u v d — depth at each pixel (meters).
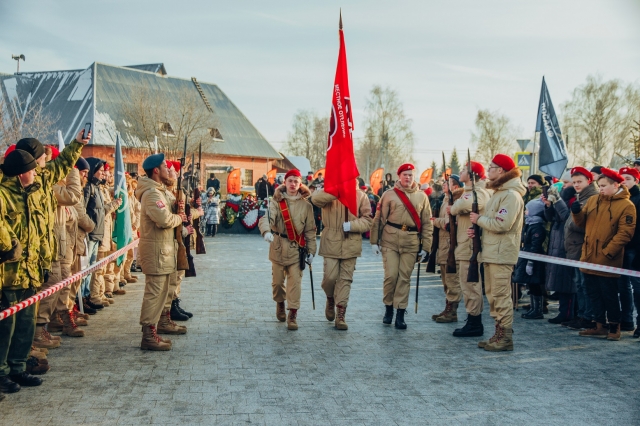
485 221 6.36
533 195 9.29
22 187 4.89
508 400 4.82
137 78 43.81
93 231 7.72
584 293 7.56
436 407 4.64
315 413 4.46
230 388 4.98
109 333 6.82
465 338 6.94
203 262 13.56
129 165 37.94
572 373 5.59
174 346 6.30
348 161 7.25
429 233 7.50
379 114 62.34
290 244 7.18
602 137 49.62
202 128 40.22
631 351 6.43
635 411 4.61
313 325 7.45
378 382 5.23
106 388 4.93
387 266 7.45
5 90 41.53
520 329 7.54
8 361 4.88
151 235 6.12
